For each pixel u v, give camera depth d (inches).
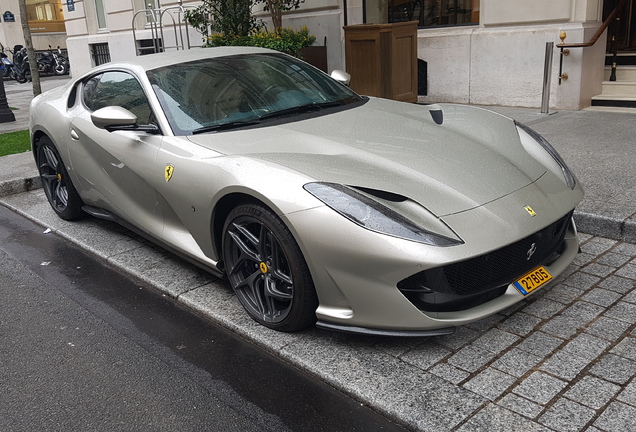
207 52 176.9
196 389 111.3
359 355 115.2
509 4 331.3
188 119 147.9
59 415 106.6
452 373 107.0
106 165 168.6
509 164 130.0
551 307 128.3
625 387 99.7
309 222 110.3
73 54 733.3
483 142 139.6
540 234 118.5
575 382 102.1
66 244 195.2
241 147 132.5
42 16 1123.9
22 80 845.8
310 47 425.1
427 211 110.0
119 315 143.4
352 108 159.5
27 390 114.9
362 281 108.1
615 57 332.2
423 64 383.2
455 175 120.4
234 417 102.4
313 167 119.0
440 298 107.6
